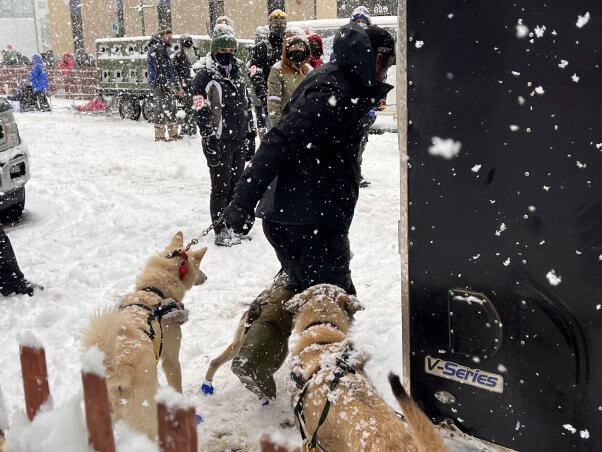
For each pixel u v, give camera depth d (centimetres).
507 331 235
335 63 303
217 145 589
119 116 1750
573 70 205
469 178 233
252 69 845
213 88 577
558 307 221
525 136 218
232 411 339
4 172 667
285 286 337
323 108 293
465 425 255
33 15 3616
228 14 2377
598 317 214
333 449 229
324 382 239
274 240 332
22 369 196
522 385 236
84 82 2277
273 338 313
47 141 1320
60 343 414
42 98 1980
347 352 248
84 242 632
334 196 317
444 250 245
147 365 279
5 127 672
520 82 215
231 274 543
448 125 234
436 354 256
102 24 2806
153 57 1249
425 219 248
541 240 221
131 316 303
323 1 2128
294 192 315
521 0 210
